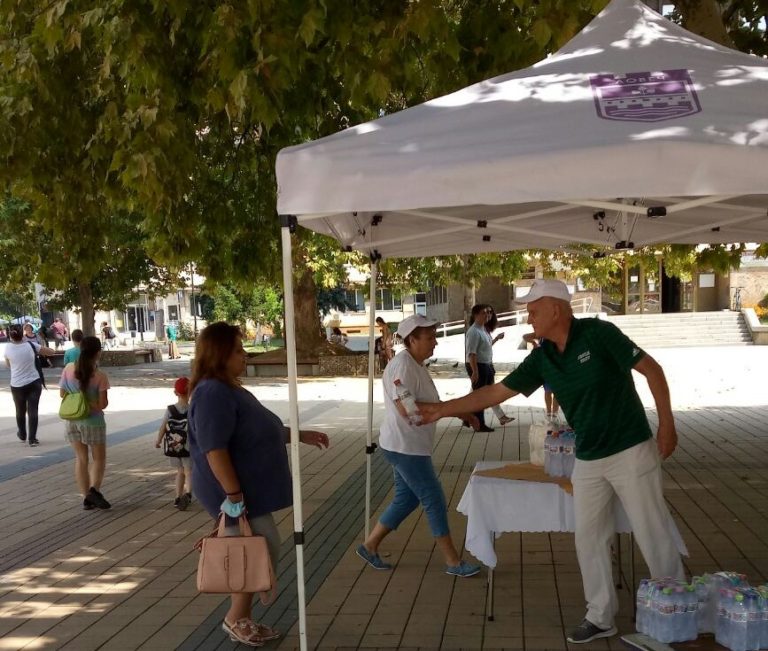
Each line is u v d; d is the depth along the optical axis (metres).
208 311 40.47
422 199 3.38
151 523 7.32
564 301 4.05
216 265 9.01
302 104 7.58
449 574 5.46
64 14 6.64
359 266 21.20
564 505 4.48
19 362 12.19
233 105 6.21
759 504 7.15
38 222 8.66
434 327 5.22
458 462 9.52
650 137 3.17
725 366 21.56
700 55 3.98
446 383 18.84
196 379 4.09
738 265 9.59
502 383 4.45
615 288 34.25
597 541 4.20
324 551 6.14
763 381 18.12
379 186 3.45
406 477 5.29
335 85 7.89
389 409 5.25
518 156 3.27
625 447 4.00
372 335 6.27
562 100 3.60
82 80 7.64
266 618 4.81
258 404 4.19
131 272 23.00
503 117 3.56
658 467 4.04
